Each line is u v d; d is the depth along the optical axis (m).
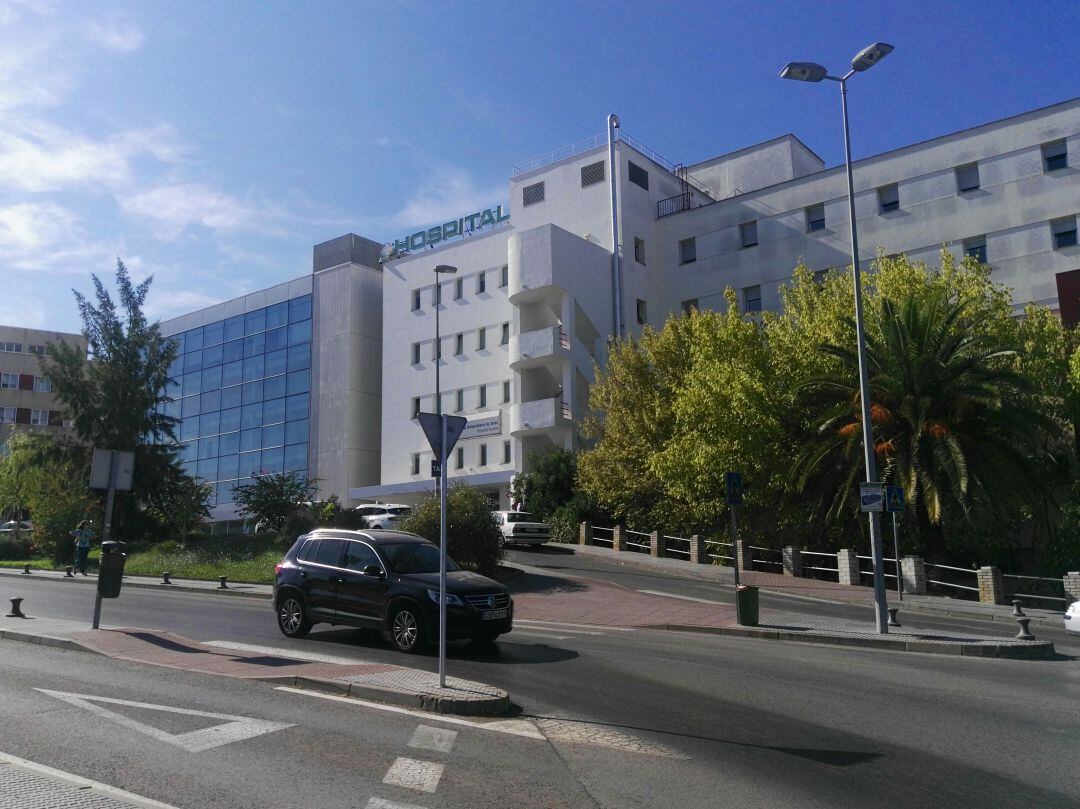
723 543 29.58
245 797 5.74
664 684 10.25
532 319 45.16
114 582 13.69
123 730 7.44
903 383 24.69
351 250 57.94
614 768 6.67
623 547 33.16
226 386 61.16
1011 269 38.16
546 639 14.40
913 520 26.50
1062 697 9.62
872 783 6.36
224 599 21.59
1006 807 5.84
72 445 41.53
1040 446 23.92
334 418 54.28
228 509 58.75
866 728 8.09
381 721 8.01
